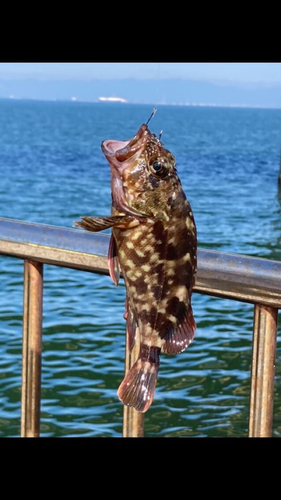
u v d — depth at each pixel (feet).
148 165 5.20
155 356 5.37
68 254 6.47
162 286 5.34
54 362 35.27
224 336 40.09
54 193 112.98
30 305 6.90
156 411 29.94
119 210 5.27
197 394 31.76
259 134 376.89
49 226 6.64
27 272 6.86
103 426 28.32
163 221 5.26
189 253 5.36
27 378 6.98
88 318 43.11
